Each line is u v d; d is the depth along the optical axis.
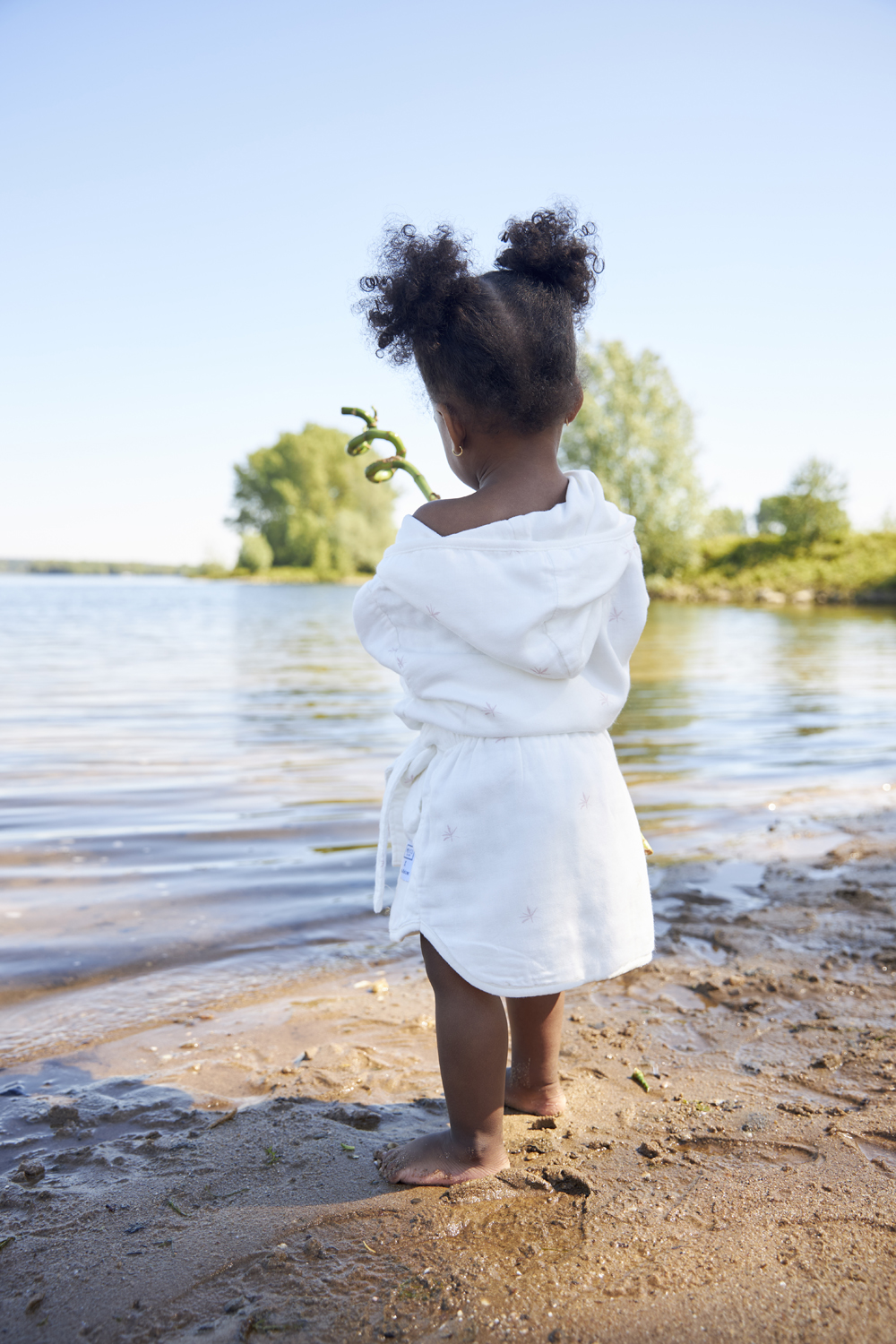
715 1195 1.31
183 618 24.58
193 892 3.02
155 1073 1.80
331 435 72.19
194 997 2.19
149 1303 1.11
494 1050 1.37
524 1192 1.34
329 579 67.19
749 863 3.32
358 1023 2.04
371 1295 1.11
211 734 6.56
